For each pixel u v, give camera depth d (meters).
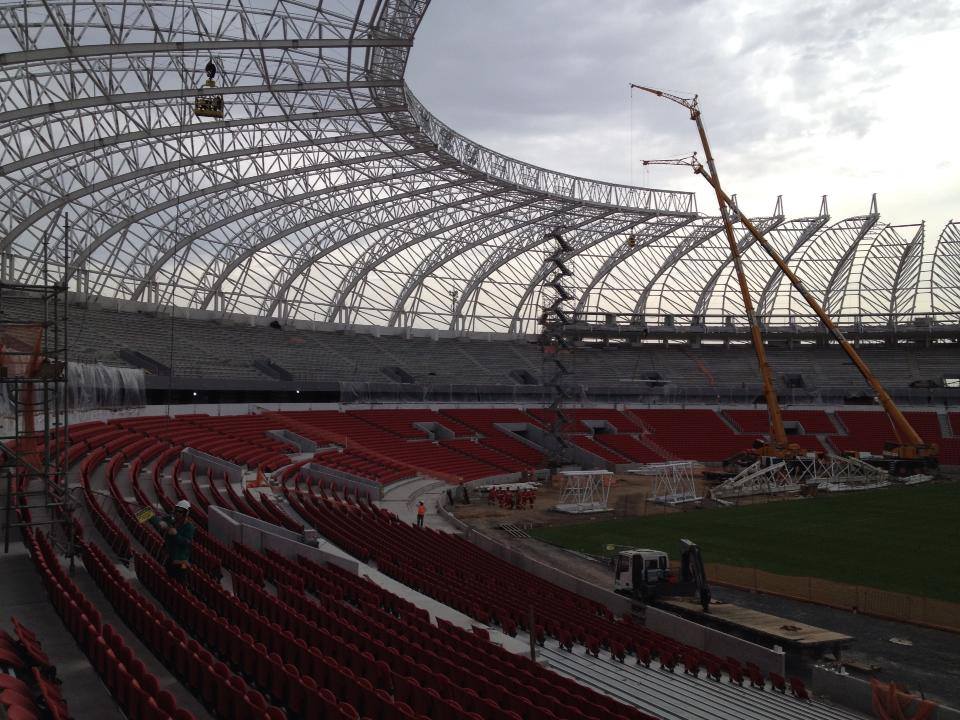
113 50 38.41
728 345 106.62
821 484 63.88
